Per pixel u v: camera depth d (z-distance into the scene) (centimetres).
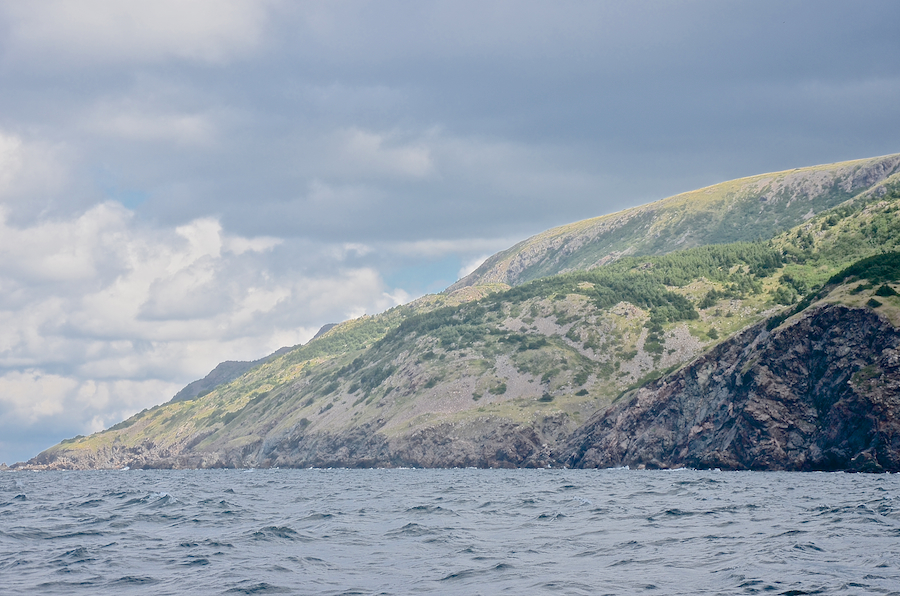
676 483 9612
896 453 11875
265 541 4344
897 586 2767
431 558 3697
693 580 3014
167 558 3772
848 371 13312
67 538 4650
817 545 3722
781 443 13912
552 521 5247
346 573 3328
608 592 2847
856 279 15012
